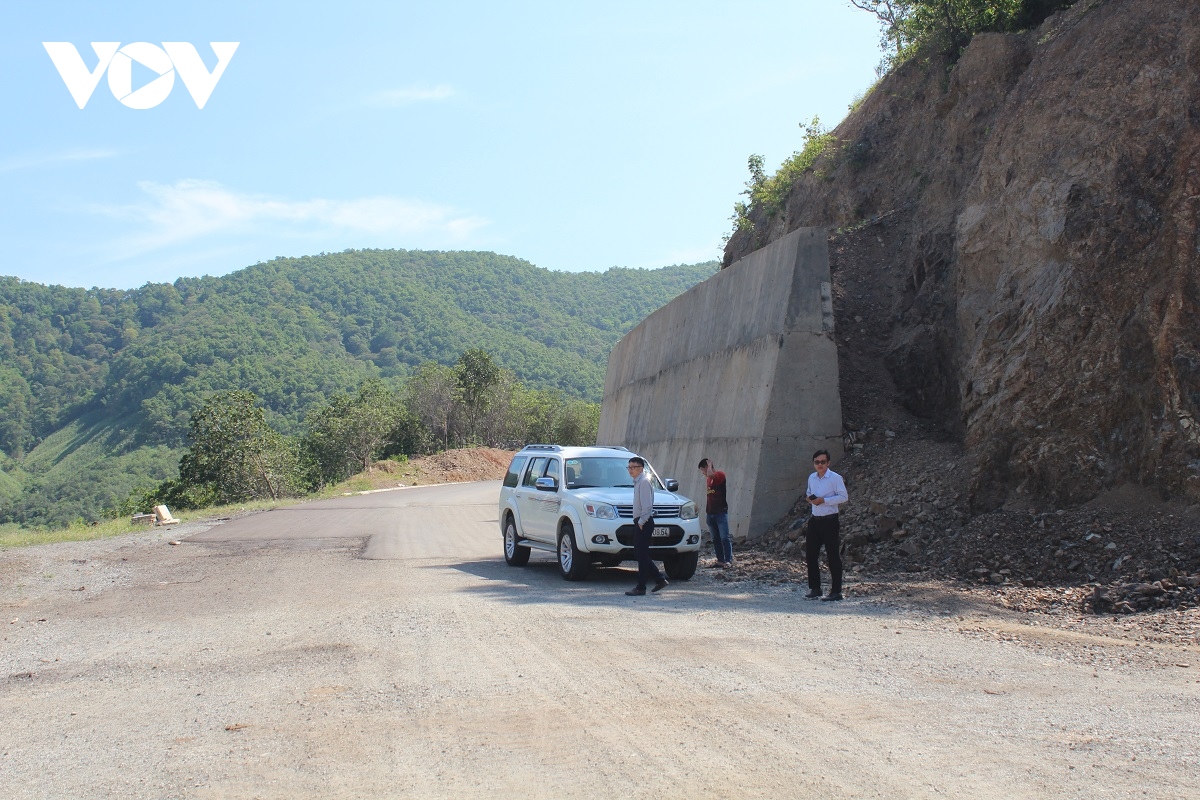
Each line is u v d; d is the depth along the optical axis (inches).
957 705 245.8
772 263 787.4
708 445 848.3
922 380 737.0
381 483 2512.3
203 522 1147.9
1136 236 556.7
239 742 222.4
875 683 271.1
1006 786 183.3
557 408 4254.4
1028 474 540.4
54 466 5556.1
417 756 207.9
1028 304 612.1
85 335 7819.9
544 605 434.0
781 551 625.0
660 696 257.4
